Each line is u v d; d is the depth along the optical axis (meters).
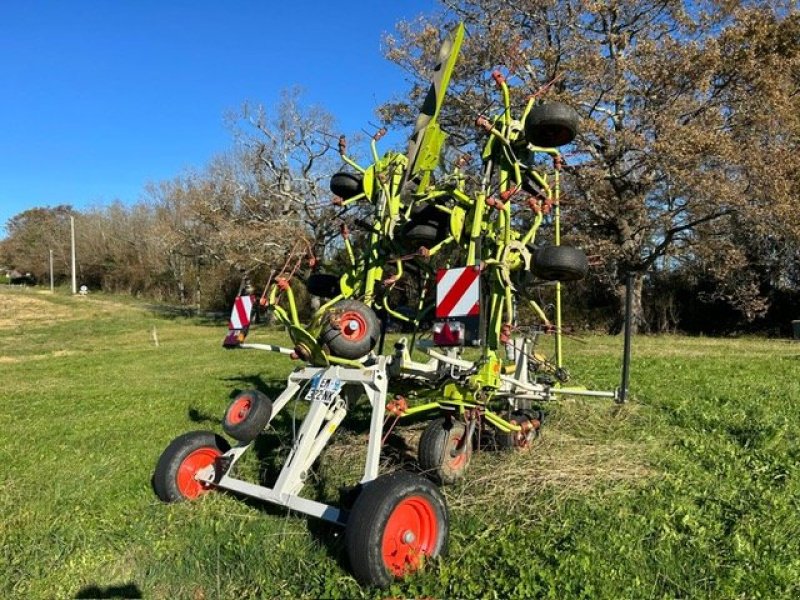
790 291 26.47
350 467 5.73
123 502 5.25
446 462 5.29
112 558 4.29
